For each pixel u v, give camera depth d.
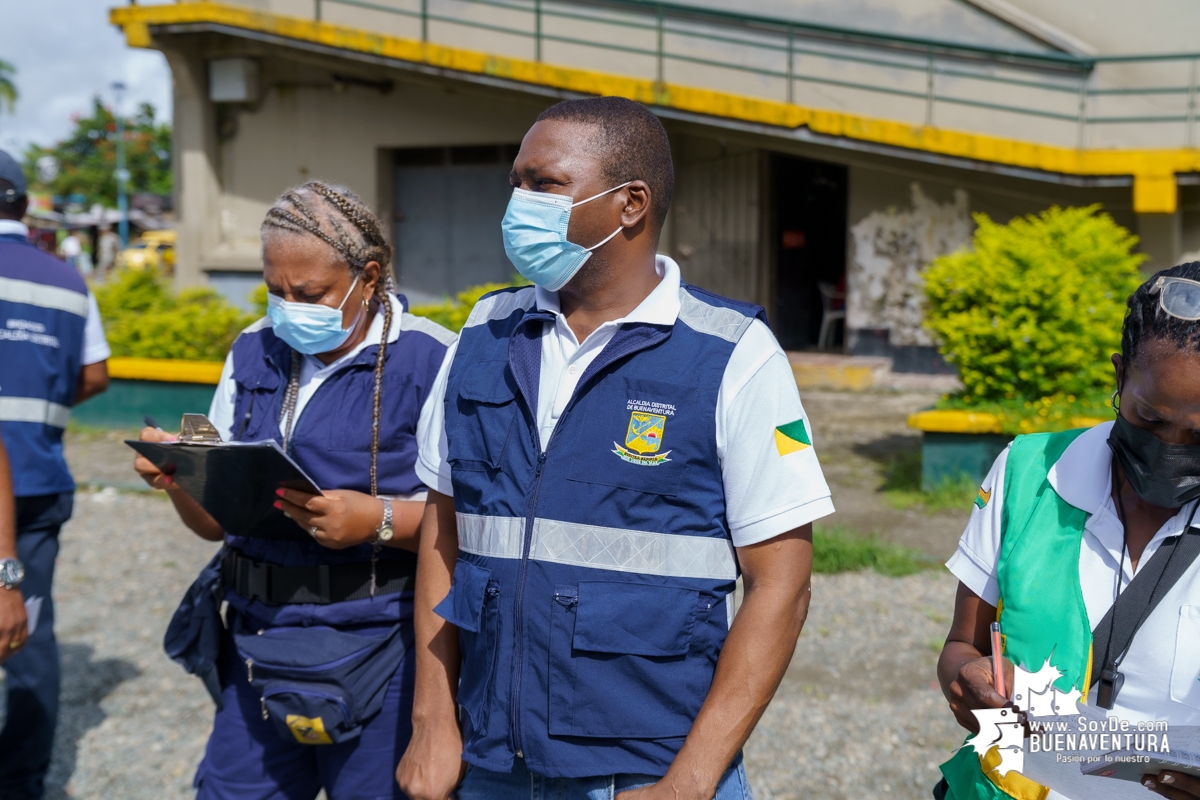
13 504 2.82
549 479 1.88
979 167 10.54
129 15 12.70
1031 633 1.71
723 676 1.84
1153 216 10.56
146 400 9.30
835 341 13.42
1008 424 6.69
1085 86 10.84
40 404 3.41
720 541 1.90
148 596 5.59
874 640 4.81
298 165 13.46
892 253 11.67
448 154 13.45
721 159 12.76
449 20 12.15
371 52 12.09
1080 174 10.25
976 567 1.87
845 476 7.71
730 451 1.88
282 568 2.46
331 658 2.38
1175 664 1.63
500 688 1.88
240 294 13.49
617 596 1.83
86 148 46.16
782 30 11.77
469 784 2.06
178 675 4.59
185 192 13.50
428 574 2.19
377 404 2.48
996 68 11.17
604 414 1.87
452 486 2.07
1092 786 1.59
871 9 11.60
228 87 13.22
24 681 3.32
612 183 1.91
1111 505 1.72
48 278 3.50
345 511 2.29
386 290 2.58
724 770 1.80
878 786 3.58
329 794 2.53
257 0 12.83
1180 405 1.51
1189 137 10.59
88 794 3.62
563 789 1.91
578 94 11.56
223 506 2.37
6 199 3.48
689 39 12.06
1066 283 6.70
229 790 2.56
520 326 2.02
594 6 12.24
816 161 13.42
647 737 1.83
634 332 1.92
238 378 2.61
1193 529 1.65
